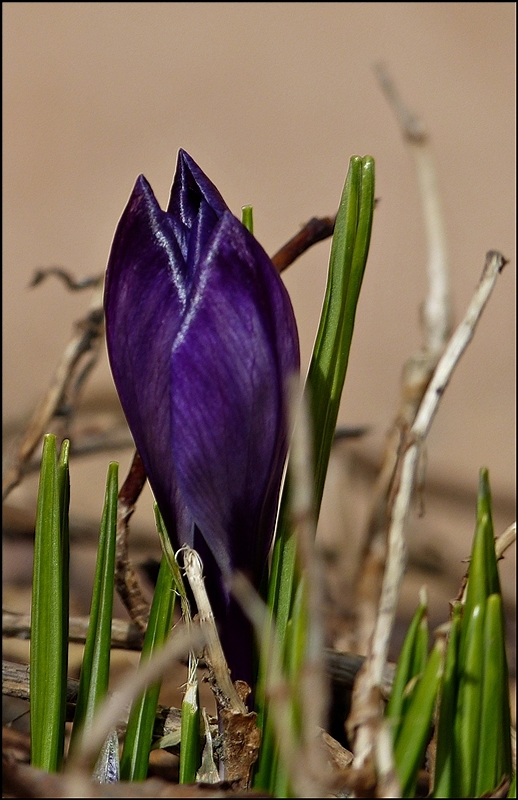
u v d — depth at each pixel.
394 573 0.35
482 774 0.35
